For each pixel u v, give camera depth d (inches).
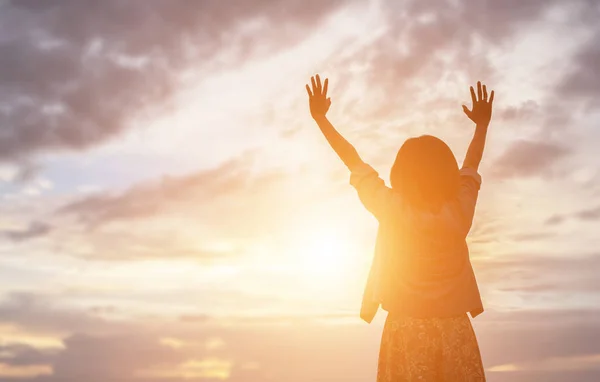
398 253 121.9
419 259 120.6
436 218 120.1
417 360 118.8
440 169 120.6
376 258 125.2
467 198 125.0
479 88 141.4
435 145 122.3
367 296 125.5
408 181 121.3
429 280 120.5
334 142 132.1
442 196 121.7
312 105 135.0
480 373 119.5
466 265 123.3
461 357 118.9
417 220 120.0
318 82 135.3
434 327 119.7
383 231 124.2
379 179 127.0
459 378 117.9
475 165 133.2
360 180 126.6
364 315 125.6
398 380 119.6
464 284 121.6
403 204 122.0
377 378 124.0
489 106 140.8
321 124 133.9
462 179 129.1
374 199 124.4
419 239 120.1
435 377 118.3
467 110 141.6
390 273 122.4
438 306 119.5
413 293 120.2
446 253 120.9
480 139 136.6
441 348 119.0
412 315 120.0
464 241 123.6
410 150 122.3
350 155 130.6
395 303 121.0
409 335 120.0
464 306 120.4
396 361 120.5
